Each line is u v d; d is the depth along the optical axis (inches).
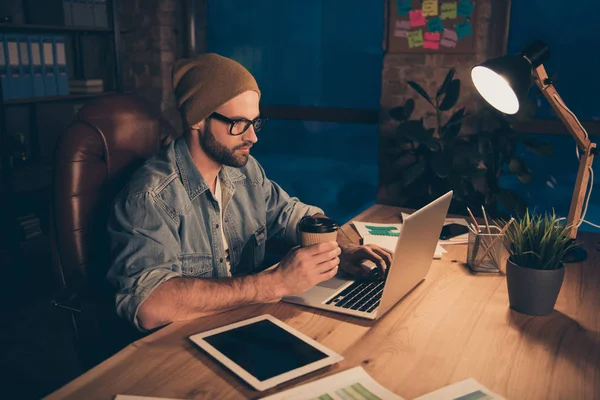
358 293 52.4
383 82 128.3
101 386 36.9
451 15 119.0
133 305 47.1
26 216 128.3
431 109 124.8
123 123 60.9
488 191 123.3
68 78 145.2
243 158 57.4
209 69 54.7
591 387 37.9
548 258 48.1
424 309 49.7
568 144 121.0
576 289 55.1
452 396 36.2
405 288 50.9
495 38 119.8
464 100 121.8
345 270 58.1
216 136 55.7
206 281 49.1
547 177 124.9
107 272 54.8
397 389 37.1
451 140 113.0
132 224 51.6
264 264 75.3
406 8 122.8
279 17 142.6
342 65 138.3
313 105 144.0
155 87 147.6
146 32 144.9
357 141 140.9
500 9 118.4
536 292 47.9
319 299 50.8
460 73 121.0
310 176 148.6
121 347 56.8
